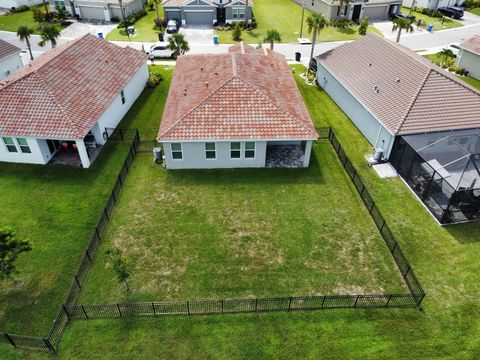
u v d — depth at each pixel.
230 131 25.73
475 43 42.06
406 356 16.33
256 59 33.00
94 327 17.30
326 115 34.16
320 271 20.11
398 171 27.19
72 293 18.73
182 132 25.58
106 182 25.84
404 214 23.64
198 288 19.16
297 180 26.31
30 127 25.75
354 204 24.45
